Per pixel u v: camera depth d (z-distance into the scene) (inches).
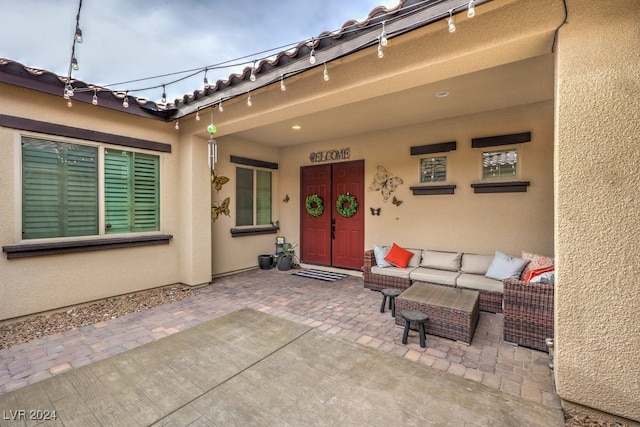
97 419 65.2
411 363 91.2
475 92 146.9
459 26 90.7
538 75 128.6
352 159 233.3
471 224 182.2
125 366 87.0
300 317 144.1
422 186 196.5
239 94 143.9
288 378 81.7
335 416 67.1
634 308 67.6
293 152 270.2
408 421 65.9
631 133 67.1
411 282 173.2
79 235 156.2
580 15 72.3
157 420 65.1
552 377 92.9
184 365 87.8
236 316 128.6
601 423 71.4
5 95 130.7
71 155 153.0
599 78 70.0
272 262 261.1
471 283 152.7
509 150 172.4
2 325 131.0
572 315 73.9
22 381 91.0
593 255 71.2
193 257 192.9
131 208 177.0
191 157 191.3
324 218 253.9
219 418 65.9
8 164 132.9
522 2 80.4
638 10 66.7
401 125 204.8
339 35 105.0
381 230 219.1
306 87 128.2
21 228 137.3
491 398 74.7
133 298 171.5
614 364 69.9
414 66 99.9
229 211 235.6
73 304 152.0
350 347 100.7
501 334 124.5
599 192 70.2
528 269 144.0
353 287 198.8
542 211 161.9
